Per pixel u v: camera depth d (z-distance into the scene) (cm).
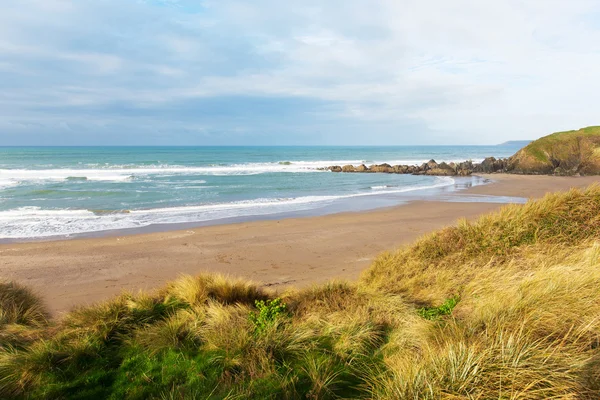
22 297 591
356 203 2331
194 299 557
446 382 281
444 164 5109
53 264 1091
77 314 495
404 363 321
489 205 2181
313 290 618
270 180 3862
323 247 1286
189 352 386
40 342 404
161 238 1414
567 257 621
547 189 3045
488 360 288
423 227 1590
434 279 655
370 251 1231
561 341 323
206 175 4309
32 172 4062
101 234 1494
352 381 331
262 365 352
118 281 951
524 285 461
